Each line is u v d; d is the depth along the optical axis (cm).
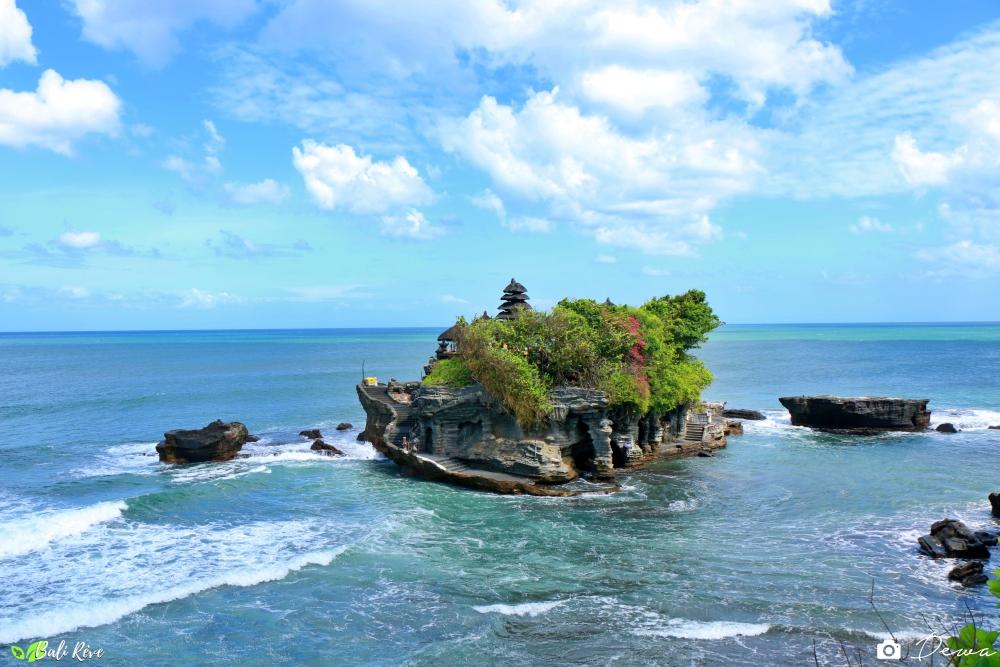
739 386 10925
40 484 4544
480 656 2255
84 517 3594
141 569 2933
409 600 2662
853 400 6569
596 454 4559
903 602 2616
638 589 2759
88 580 2808
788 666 2180
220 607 2589
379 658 2242
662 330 5422
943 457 5306
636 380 4697
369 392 5991
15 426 7038
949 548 3077
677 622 2478
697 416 6044
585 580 2855
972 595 2670
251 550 3177
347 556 3111
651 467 4953
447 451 4725
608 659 2231
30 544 3209
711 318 6034
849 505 3953
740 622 2473
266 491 4294
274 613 2547
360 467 5003
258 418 7606
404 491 4288
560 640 2355
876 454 5438
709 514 3794
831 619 2483
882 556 3103
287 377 12462
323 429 6844
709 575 2897
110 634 2383
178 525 3559
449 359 5131
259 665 2200
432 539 3359
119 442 6134
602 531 3491
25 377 12544
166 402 8900
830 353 19562
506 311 5800
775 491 4278
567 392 4444
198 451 5166
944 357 17450
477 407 4603
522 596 2705
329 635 2391
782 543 3294
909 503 3984
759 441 6044
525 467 4316
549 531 3488
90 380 11912
